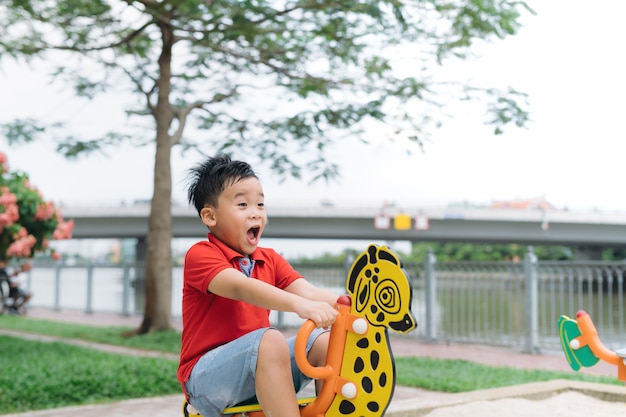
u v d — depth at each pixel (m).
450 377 6.33
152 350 8.82
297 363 2.04
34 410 4.91
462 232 29.36
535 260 9.00
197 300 2.34
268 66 9.99
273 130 10.07
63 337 10.45
